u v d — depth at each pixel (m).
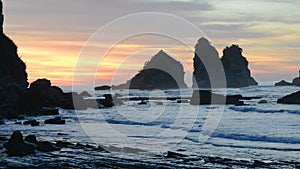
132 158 25.81
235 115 58.69
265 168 23.36
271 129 40.69
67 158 25.72
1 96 63.28
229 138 35.09
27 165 23.28
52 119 50.28
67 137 36.41
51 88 75.12
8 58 74.00
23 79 75.44
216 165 23.89
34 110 64.12
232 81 184.88
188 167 23.19
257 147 30.59
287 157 26.81
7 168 22.41
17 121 53.56
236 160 25.48
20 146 27.23
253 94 124.81
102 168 22.88
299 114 57.62
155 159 25.56
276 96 115.00
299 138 34.16
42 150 28.34
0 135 37.62
